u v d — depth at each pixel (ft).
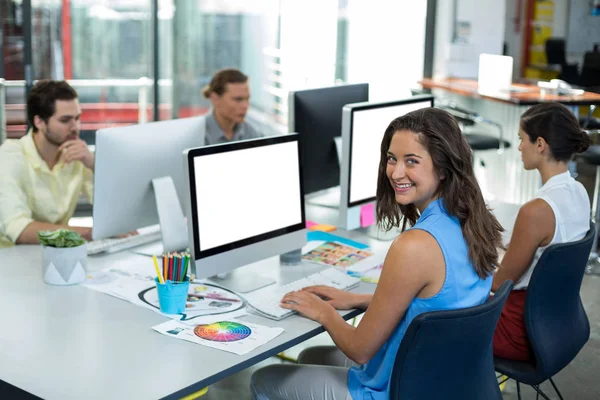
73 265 7.82
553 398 10.44
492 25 20.38
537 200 8.09
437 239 6.11
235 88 11.94
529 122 8.30
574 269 7.64
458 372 6.10
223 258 7.84
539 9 20.26
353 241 9.70
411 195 6.30
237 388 10.21
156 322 7.03
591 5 19.90
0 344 6.49
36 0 16.62
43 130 9.57
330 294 7.61
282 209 8.46
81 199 17.35
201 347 6.55
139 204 8.88
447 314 5.76
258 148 8.11
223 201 7.80
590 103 16.85
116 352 6.41
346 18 19.83
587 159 15.67
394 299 6.15
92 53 17.43
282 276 8.41
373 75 20.39
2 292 7.61
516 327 8.02
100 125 17.89
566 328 7.92
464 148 6.17
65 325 6.91
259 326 6.98
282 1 19.04
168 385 5.88
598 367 11.41
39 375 5.98
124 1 17.46
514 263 8.13
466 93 18.12
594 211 16.26
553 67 20.57
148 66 18.02
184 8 18.06
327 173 10.57
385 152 6.62
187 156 7.43
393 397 6.00
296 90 9.98
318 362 7.92
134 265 8.56
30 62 16.78
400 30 20.30
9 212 9.23
